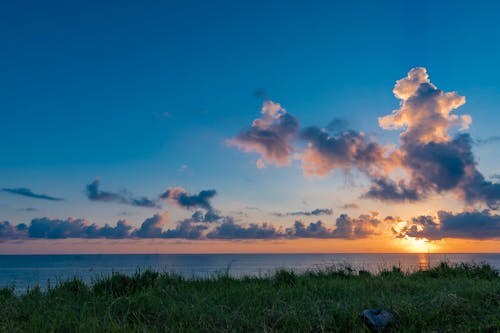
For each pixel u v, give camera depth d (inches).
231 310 365.7
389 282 468.8
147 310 369.4
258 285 483.2
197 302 377.7
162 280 508.4
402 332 306.2
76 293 447.5
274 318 338.3
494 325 299.0
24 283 469.4
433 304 353.7
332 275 602.9
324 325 318.0
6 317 342.6
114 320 325.4
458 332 301.9
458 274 582.2
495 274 586.2
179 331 305.3
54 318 335.9
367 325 316.5
